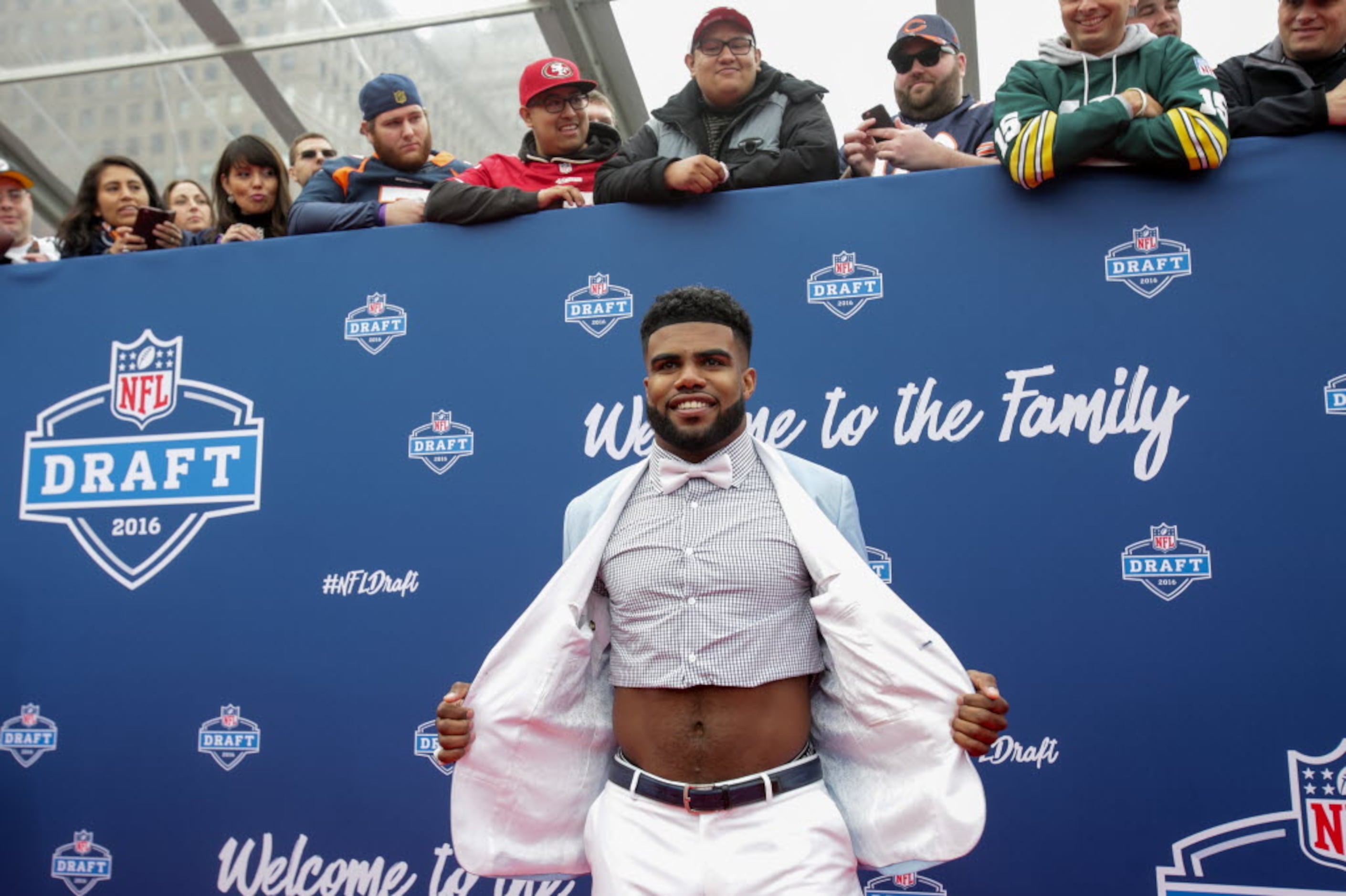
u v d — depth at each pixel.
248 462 3.00
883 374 2.71
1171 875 2.39
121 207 3.68
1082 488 2.57
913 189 2.77
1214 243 2.59
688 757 1.77
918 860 1.76
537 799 1.90
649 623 1.83
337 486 2.94
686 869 1.75
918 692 1.74
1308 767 2.37
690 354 1.87
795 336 2.77
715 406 1.87
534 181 3.38
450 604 2.82
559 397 2.87
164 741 2.89
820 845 1.74
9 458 3.13
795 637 1.83
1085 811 2.45
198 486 3.01
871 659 1.76
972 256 2.71
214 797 2.84
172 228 3.24
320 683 2.84
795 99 3.09
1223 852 2.38
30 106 5.15
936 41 3.26
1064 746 2.48
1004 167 2.73
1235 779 2.39
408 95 3.40
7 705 2.98
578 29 4.66
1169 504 2.52
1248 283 2.56
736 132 3.09
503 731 1.87
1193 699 2.44
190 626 2.94
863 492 2.67
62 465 3.10
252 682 2.88
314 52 4.88
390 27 4.73
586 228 2.93
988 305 2.69
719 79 3.05
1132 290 2.62
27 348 3.18
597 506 2.00
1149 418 2.56
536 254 2.95
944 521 2.62
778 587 1.82
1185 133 2.56
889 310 2.73
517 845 1.90
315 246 3.07
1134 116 2.63
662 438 1.90
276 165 3.64
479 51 4.84
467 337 2.94
